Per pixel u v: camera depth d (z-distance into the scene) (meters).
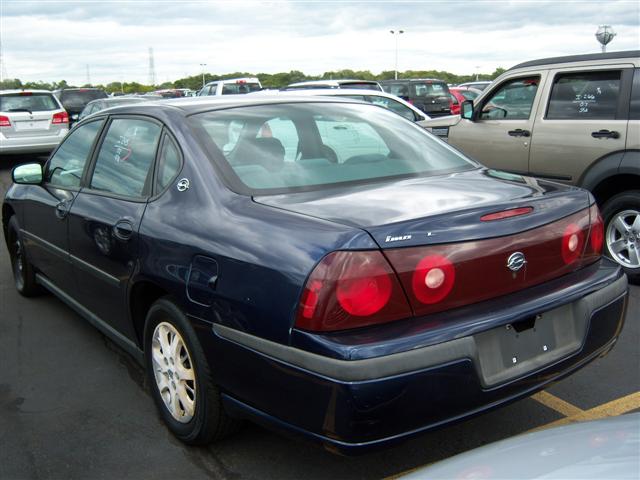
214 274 2.63
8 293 5.59
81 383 3.81
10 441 3.18
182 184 3.04
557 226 2.73
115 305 3.52
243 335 2.50
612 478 1.39
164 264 2.91
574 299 2.67
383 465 2.89
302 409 2.33
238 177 2.95
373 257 2.28
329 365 2.21
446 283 2.39
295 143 3.31
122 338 3.62
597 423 1.74
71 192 4.05
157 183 3.23
